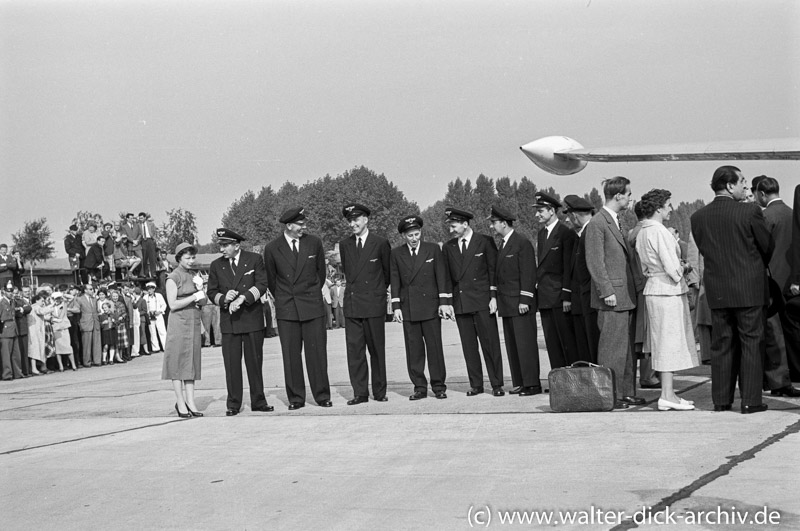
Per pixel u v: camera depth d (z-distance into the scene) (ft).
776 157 29.17
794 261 25.93
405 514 17.03
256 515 17.74
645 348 28.12
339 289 109.50
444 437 24.44
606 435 23.11
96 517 18.51
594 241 27.89
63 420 34.27
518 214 308.19
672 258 26.09
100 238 90.74
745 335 24.99
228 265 32.99
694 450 20.59
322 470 21.30
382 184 278.46
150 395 42.14
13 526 18.30
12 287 65.26
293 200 254.68
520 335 32.94
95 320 72.13
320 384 33.40
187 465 22.99
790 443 20.79
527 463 20.47
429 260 33.76
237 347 32.91
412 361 33.94
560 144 35.12
